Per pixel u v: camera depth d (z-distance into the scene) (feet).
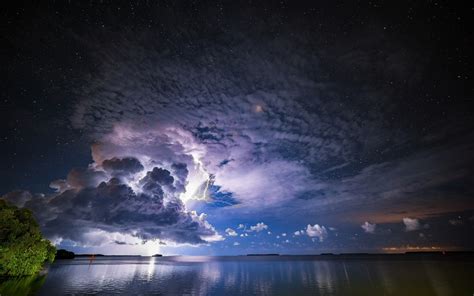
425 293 95.40
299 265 295.07
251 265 318.65
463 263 268.21
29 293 86.99
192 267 282.36
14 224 103.14
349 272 182.19
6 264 100.32
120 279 147.95
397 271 182.19
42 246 120.57
